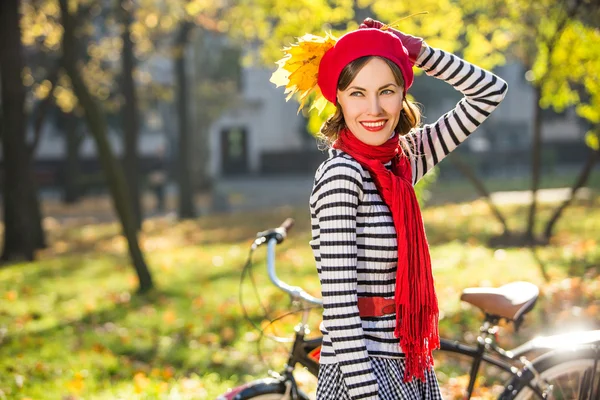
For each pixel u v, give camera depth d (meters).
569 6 10.25
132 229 9.62
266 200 26.52
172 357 6.04
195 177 30.69
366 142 2.14
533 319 6.23
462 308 6.91
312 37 2.21
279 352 5.95
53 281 11.08
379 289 2.12
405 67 2.13
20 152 13.87
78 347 6.48
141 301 8.91
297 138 40.44
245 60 13.01
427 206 19.89
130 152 18.97
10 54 13.63
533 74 10.69
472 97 2.40
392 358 2.12
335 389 2.16
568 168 34.41
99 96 21.41
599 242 10.73
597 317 6.14
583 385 2.91
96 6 16.05
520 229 12.99
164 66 33.66
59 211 26.95
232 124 40.28
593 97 9.66
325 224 2.05
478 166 32.16
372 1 10.16
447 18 10.06
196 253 13.68
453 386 4.56
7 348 6.41
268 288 9.10
